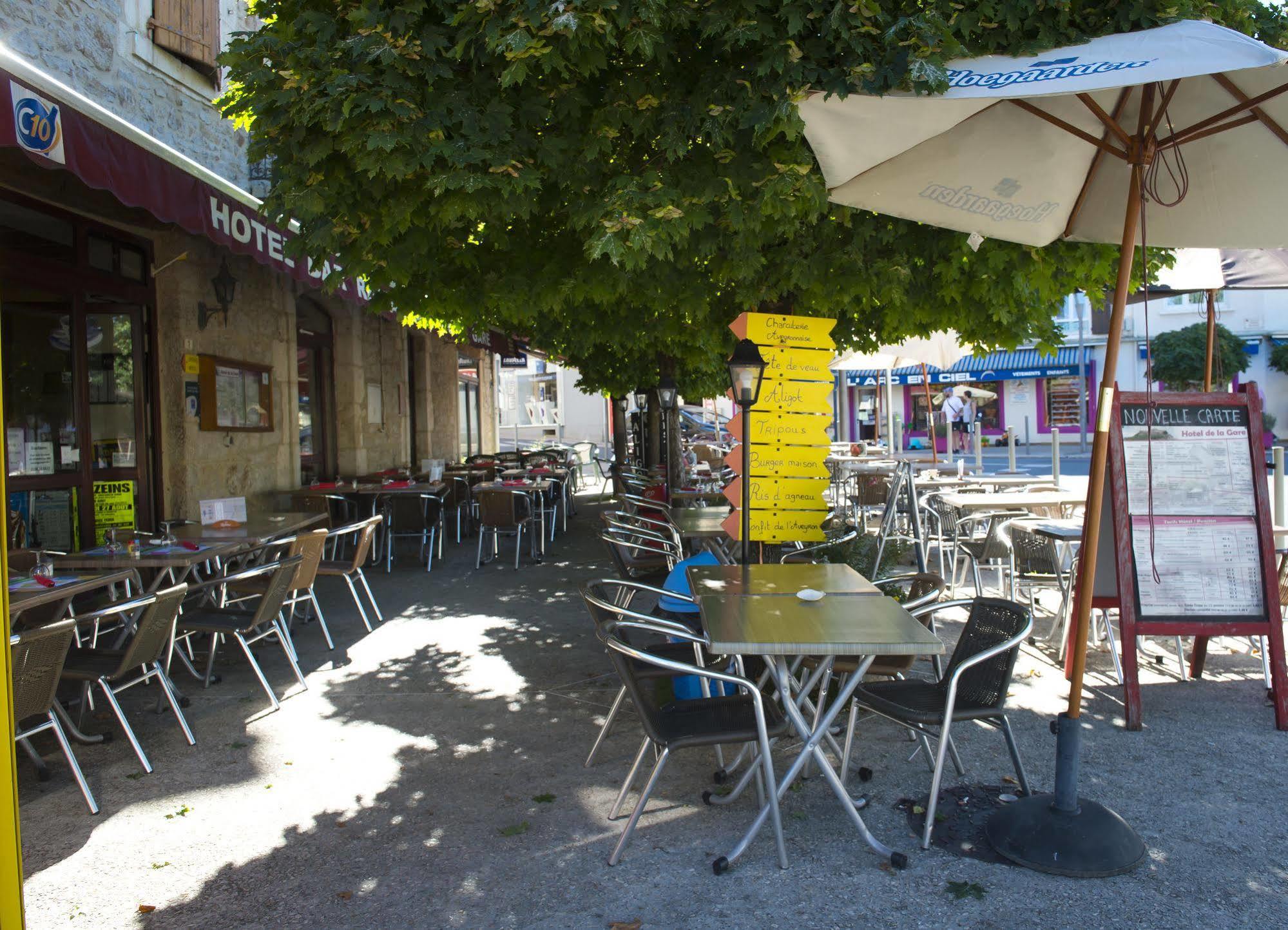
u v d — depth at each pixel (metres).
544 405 39.91
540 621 6.66
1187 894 2.81
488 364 21.08
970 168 4.07
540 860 3.11
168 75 7.70
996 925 2.66
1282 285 5.78
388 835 3.31
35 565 4.71
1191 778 3.66
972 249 4.66
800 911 2.75
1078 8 3.73
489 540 11.15
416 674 5.35
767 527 5.38
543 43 3.30
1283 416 26.75
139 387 7.47
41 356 6.50
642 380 11.79
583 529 12.17
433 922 2.74
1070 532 5.32
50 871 3.08
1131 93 3.73
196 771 3.93
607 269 4.53
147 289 7.53
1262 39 4.02
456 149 3.42
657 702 4.70
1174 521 4.43
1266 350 26.94
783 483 5.38
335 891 2.92
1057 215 4.29
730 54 3.81
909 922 2.69
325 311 11.79
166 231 7.54
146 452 7.52
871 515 10.57
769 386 5.33
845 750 3.58
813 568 4.29
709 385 12.73
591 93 4.01
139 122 7.29
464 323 5.72
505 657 5.70
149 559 5.02
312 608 7.24
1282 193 3.92
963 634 3.63
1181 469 4.47
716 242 4.27
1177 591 4.37
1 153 5.55
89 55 6.63
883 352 9.91
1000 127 3.98
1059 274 5.21
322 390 11.83
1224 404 4.54
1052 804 3.19
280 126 3.59
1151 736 4.14
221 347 8.44
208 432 8.18
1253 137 3.78
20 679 3.27
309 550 5.36
